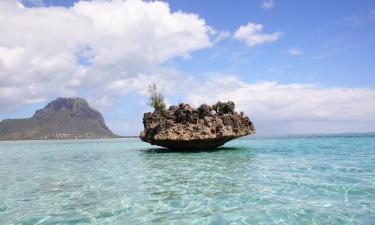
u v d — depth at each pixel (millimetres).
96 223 8336
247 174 15484
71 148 53906
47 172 19266
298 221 8094
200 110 32875
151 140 32969
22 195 12156
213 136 30625
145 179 15039
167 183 13766
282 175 14953
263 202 9992
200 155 26969
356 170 16203
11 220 8828
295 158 22797
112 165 21906
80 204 10344
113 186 13438
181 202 10266
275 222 8078
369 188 11750
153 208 9633
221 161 21641
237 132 32531
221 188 12281
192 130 30953
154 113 35594
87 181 15039
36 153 41031
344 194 10859
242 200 10305
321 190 11539
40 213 9438
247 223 8062
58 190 12945
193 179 14586
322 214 8594
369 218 8195
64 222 8500
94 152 38688
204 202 10188
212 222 8203
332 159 21719
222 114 34062
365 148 32938
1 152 45969
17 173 19172
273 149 33062
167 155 28125
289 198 10438
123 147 49969
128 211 9367
